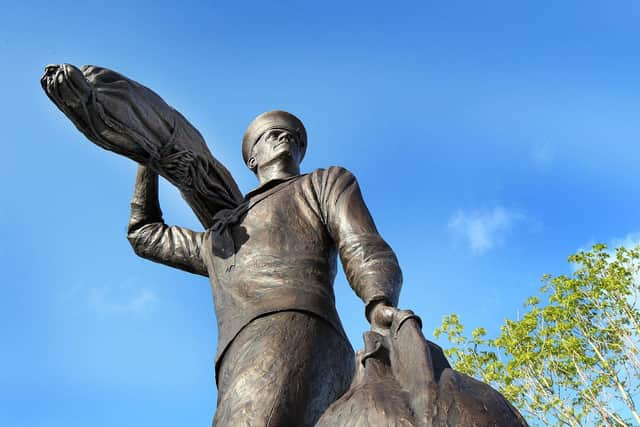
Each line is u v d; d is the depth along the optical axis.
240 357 3.08
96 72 3.80
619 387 16.00
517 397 16.50
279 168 4.09
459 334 17.47
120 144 3.88
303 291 3.31
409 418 2.13
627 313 17.16
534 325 16.95
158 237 4.20
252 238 3.59
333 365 3.14
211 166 4.21
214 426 2.93
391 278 2.98
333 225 3.43
